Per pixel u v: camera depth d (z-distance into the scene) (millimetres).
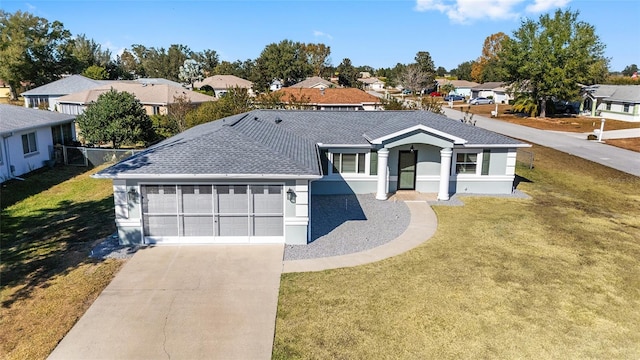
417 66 100688
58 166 26844
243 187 14250
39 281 11891
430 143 19844
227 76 82812
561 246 14828
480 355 8914
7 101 66438
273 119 23781
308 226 14828
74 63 75125
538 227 16766
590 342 9398
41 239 15102
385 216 18000
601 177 26406
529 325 9984
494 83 86125
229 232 14602
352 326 9852
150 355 8781
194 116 32438
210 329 9688
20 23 67312
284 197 14352
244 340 9305
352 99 45062
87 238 15109
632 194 22719
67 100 47500
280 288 11586
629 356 8953
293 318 10156
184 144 15547
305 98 42406
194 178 13750
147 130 31609
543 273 12672
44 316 10156
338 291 11445
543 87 53938
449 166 20562
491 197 21203
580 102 59375
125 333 9508
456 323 10016
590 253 14250
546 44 52562
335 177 21344
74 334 9461
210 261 13203
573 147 36094
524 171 27484
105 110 29641
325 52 130500
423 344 9234
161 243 14477
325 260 13438
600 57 54312
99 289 11414
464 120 37812
